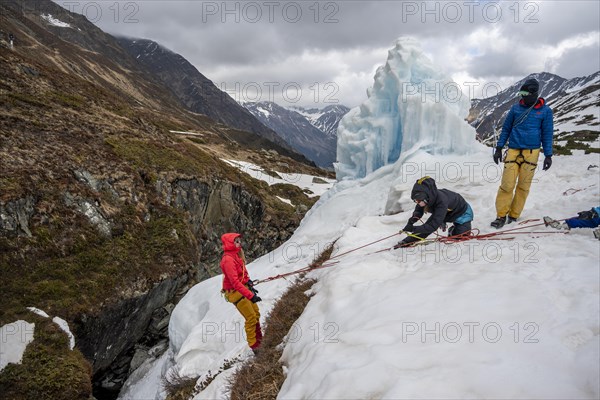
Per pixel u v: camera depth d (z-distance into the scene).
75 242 21.27
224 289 6.82
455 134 13.58
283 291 8.98
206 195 33.62
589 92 106.81
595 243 5.47
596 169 11.82
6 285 17.61
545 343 3.53
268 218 42.00
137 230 24.86
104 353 20.00
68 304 18.06
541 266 5.10
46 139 26.75
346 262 7.49
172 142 38.16
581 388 2.99
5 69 33.53
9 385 13.91
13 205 19.95
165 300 23.81
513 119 7.30
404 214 9.99
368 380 3.57
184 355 9.48
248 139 144.38
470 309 4.31
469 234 7.11
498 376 3.22
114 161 28.44
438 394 3.17
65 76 40.34
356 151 16.36
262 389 5.19
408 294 5.08
